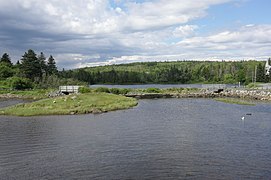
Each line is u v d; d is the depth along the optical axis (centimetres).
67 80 16562
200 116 5550
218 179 2288
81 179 2300
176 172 2444
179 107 7200
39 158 2842
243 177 2328
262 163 2667
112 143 3406
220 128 4306
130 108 6944
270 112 6134
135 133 3959
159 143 3400
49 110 5941
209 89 12650
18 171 2488
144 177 2334
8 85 13438
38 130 4150
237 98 10212
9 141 3512
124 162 2705
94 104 6694
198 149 3141
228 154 2953
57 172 2455
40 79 15012
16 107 6338
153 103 8312
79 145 3322
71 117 5397
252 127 4375
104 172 2448
